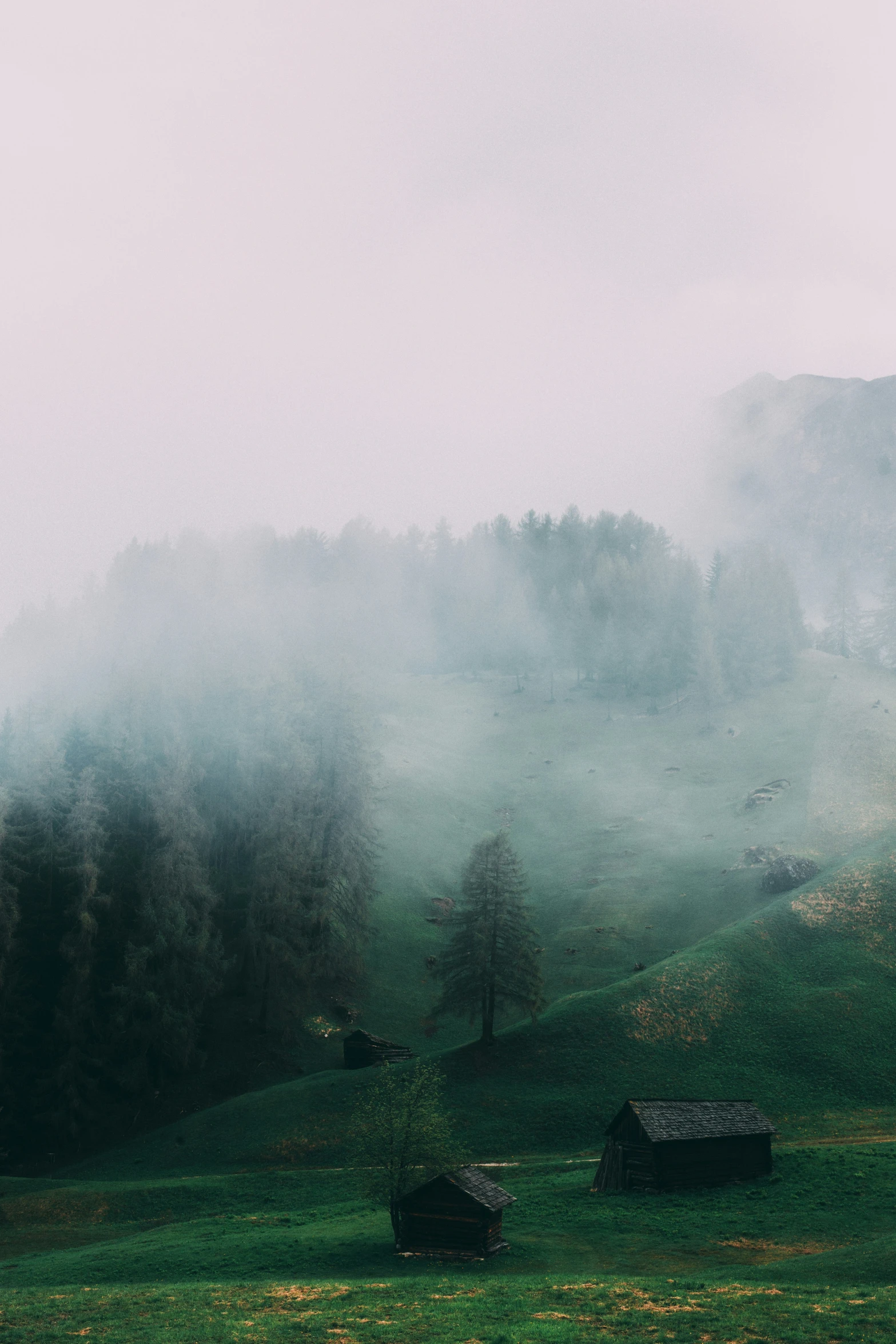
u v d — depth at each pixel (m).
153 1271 36.22
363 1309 27.78
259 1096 68.12
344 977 87.62
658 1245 37.16
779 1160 49.12
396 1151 37.72
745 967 77.06
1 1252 45.72
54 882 77.62
